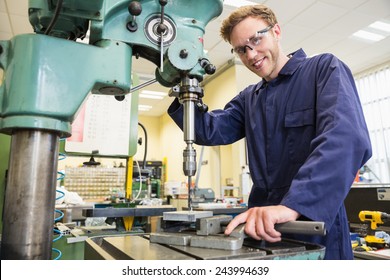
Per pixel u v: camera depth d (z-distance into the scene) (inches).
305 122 39.0
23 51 25.9
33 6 29.3
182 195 177.3
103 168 153.6
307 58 43.4
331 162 27.6
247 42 41.3
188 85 34.8
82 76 28.0
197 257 23.4
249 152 46.8
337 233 35.5
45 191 25.7
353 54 181.3
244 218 28.0
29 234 24.5
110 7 30.6
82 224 74.7
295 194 26.8
